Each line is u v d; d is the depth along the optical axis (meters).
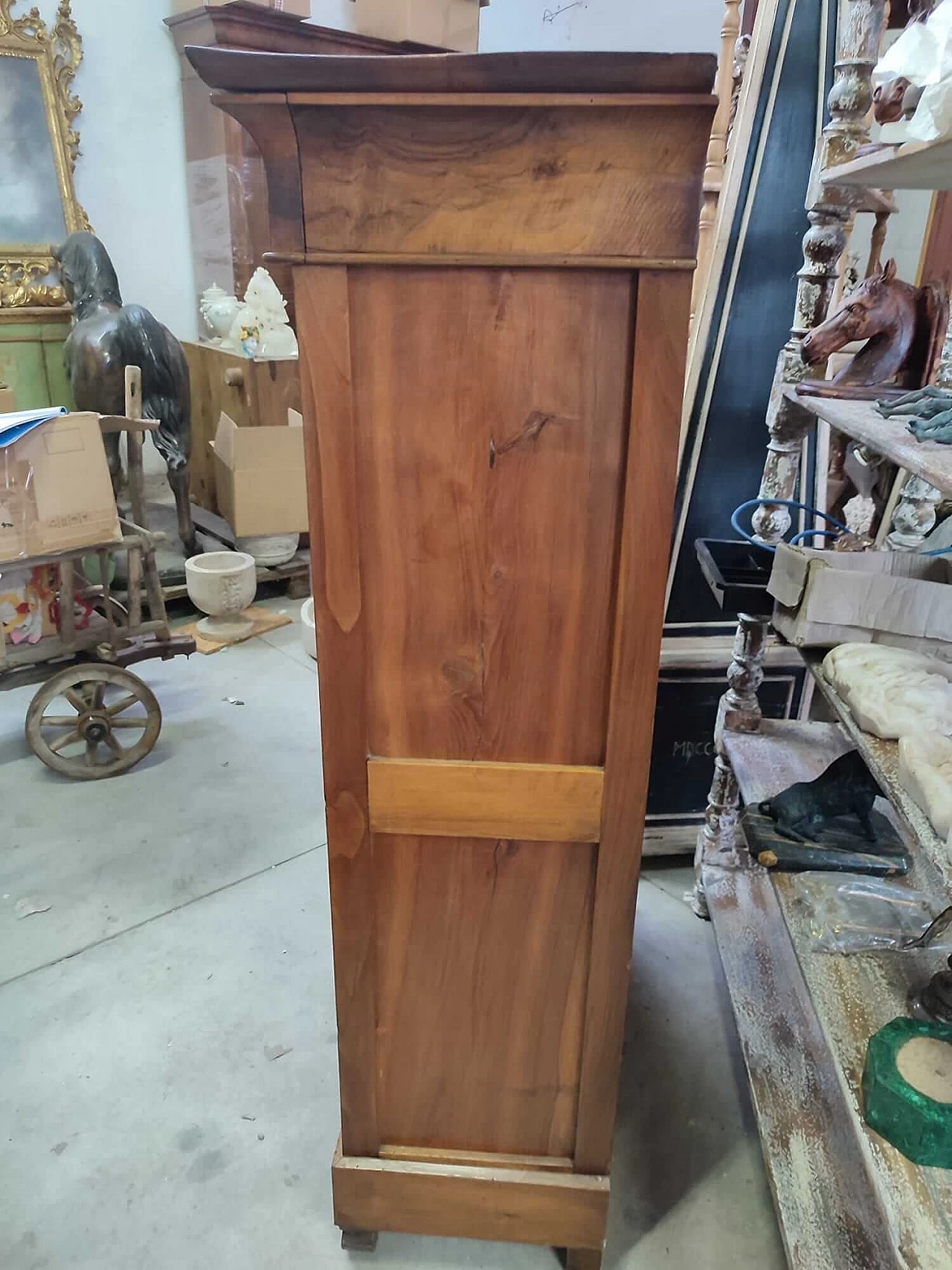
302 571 3.48
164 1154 1.37
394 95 0.71
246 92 0.72
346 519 0.87
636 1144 1.41
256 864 2.02
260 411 3.32
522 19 4.11
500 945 1.07
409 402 0.83
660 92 0.69
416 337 0.81
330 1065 1.52
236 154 3.37
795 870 1.40
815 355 1.31
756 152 1.58
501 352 0.81
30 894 1.90
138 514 2.71
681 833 2.02
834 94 1.33
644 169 0.73
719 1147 1.41
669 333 0.78
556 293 0.78
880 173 1.17
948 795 0.88
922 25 0.96
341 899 1.04
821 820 1.45
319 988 1.68
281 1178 1.34
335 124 0.73
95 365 2.97
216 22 3.13
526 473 0.85
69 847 2.05
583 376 0.81
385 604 0.91
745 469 1.77
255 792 2.28
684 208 0.73
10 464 1.96
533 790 0.97
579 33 4.02
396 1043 1.14
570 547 0.88
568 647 0.92
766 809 1.49
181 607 3.36
